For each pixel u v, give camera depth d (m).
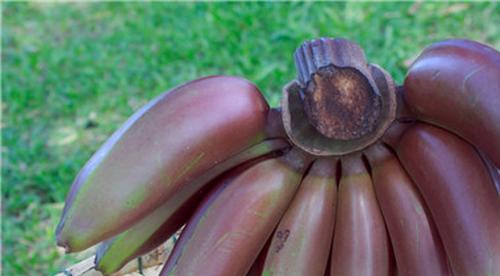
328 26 1.71
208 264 0.52
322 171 0.53
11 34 1.96
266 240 0.53
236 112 0.50
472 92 0.48
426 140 0.51
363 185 0.53
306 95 0.50
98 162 0.49
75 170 1.48
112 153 0.49
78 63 1.78
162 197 0.50
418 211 0.52
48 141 1.58
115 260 0.57
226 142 0.50
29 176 1.48
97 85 1.69
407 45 1.62
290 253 0.52
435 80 0.49
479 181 0.50
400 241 0.53
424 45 1.64
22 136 1.60
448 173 0.50
